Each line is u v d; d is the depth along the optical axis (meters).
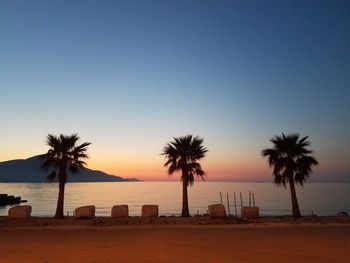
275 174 42.53
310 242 23.69
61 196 40.47
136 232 28.73
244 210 40.53
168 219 37.06
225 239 25.02
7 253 20.27
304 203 135.62
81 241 24.28
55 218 39.41
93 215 39.81
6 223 34.16
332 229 30.45
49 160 40.69
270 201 151.75
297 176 41.66
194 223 34.44
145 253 20.25
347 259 18.73
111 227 31.92
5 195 124.81
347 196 192.00
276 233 28.03
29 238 25.72
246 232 28.62
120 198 183.00
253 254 19.97
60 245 22.77
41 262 18.05
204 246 22.39
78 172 41.66
